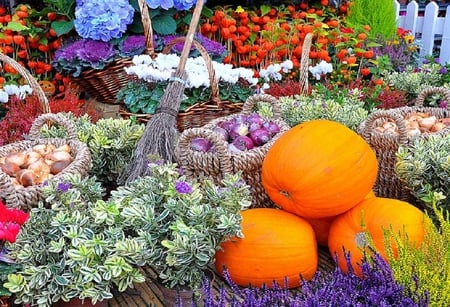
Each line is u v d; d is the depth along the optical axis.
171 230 1.41
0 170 1.61
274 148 1.68
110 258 1.32
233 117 2.10
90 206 1.51
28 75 2.19
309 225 1.67
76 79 3.37
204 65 2.87
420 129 2.17
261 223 1.59
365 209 1.62
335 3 4.89
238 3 4.45
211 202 1.49
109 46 3.26
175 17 3.74
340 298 1.20
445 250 1.33
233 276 1.58
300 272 1.58
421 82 3.46
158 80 2.77
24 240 1.37
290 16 4.43
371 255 1.50
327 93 2.79
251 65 3.90
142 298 1.54
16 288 1.29
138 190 1.52
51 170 1.77
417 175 1.82
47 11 3.68
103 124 2.22
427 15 4.72
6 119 2.46
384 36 4.37
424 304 1.20
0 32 3.64
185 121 2.69
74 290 1.32
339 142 1.61
